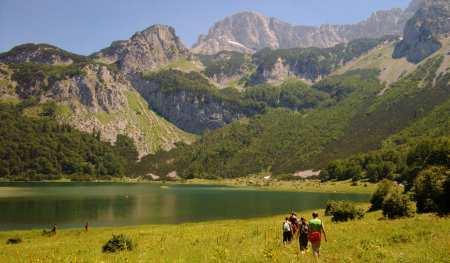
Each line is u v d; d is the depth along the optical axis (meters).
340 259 29.94
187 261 32.53
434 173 69.88
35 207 153.75
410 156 174.75
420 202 70.44
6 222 115.56
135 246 46.41
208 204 171.00
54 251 47.88
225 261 31.22
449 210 65.19
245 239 48.25
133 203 174.25
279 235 51.47
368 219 70.50
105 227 103.25
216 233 60.22
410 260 27.72
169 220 118.94
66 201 180.25
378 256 30.06
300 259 30.42
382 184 96.56
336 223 67.81
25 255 44.47
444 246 31.47
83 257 39.00
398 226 47.06
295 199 193.62
